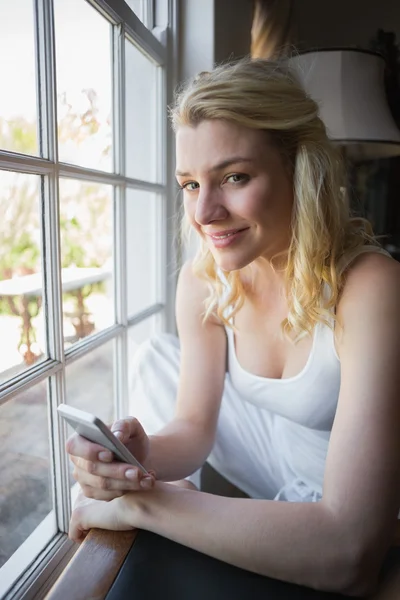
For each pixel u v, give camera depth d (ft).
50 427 2.95
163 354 3.92
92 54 3.31
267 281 2.84
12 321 2.77
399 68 6.93
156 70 4.42
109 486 2.05
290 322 2.63
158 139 4.55
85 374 3.47
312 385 2.73
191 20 4.53
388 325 2.20
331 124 4.69
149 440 2.72
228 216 2.28
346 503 1.94
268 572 1.92
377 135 4.72
